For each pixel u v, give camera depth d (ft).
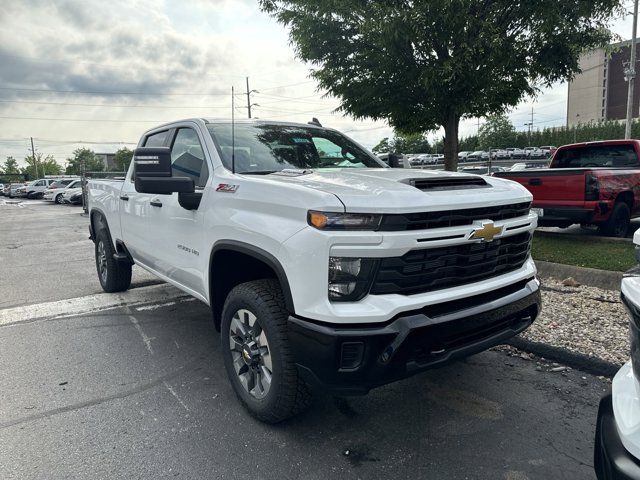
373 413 10.69
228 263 11.46
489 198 9.46
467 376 12.49
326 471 8.69
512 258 10.34
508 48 23.43
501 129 261.03
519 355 13.70
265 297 9.55
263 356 9.84
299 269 8.43
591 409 10.77
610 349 13.20
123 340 15.20
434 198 8.65
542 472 8.61
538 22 23.17
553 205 25.63
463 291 8.93
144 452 9.29
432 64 24.31
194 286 12.71
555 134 255.70
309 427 10.12
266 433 9.90
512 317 10.09
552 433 9.83
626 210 26.58
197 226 11.79
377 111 27.78
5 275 25.63
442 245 8.62
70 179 129.29
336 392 8.39
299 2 25.03
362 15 24.13
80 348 14.57
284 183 9.48
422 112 26.76
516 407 10.89
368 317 7.97
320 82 27.84
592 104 321.52
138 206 15.64
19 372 12.96
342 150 14.37
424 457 9.08
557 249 24.09
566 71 25.46
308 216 8.45
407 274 8.36
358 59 25.41
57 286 22.58
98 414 10.73
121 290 20.80
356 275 8.13
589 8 22.44
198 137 13.05
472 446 9.42
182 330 16.03
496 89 24.79
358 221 8.07
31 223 60.13
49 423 10.37
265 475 8.59
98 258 21.25
